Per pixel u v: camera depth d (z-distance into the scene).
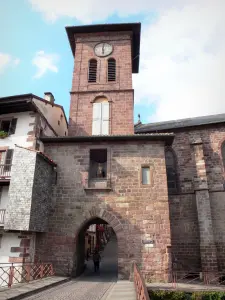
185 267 17.83
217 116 23.08
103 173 18.20
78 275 16.22
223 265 17.22
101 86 21.39
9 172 15.43
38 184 14.23
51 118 20.20
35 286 10.66
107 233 48.91
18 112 17.11
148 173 15.73
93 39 23.39
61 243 14.66
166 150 21.58
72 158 16.34
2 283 12.89
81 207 15.20
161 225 14.46
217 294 12.06
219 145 20.39
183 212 19.20
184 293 12.15
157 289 12.23
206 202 18.25
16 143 16.14
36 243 14.63
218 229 18.08
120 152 16.17
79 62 22.58
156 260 13.84
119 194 15.24
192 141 20.98
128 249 14.13
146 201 14.98
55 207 15.38
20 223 13.09
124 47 22.77
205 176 18.95
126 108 20.39
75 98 21.06
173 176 20.72
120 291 10.40
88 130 19.94
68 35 24.03
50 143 16.83
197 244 18.14
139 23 22.56
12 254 13.31
